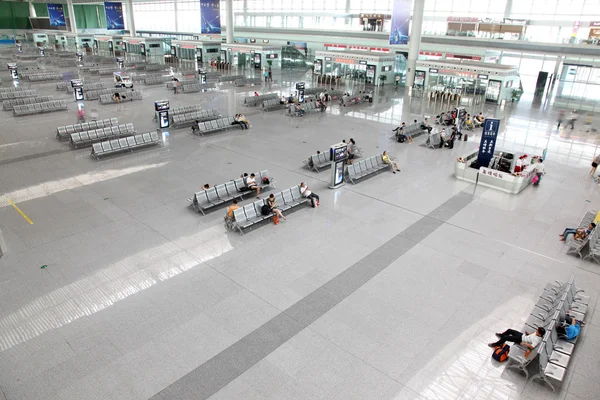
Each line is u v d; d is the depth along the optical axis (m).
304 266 10.55
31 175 15.91
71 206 13.41
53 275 9.88
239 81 38.16
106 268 10.21
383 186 15.90
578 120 27.69
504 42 35.66
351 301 9.29
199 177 16.08
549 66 37.53
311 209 13.76
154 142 19.77
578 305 8.93
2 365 7.39
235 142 20.81
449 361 7.72
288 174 16.72
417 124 23.34
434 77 36.81
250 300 9.23
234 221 12.09
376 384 7.19
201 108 27.86
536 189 16.02
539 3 36.09
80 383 7.04
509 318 8.87
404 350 7.95
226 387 7.04
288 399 6.85
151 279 9.84
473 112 29.44
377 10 46.03
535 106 32.28
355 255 11.12
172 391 6.93
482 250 11.53
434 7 42.59
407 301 9.34
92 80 39.75
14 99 27.59
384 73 39.97
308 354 7.79
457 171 16.77
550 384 7.10
